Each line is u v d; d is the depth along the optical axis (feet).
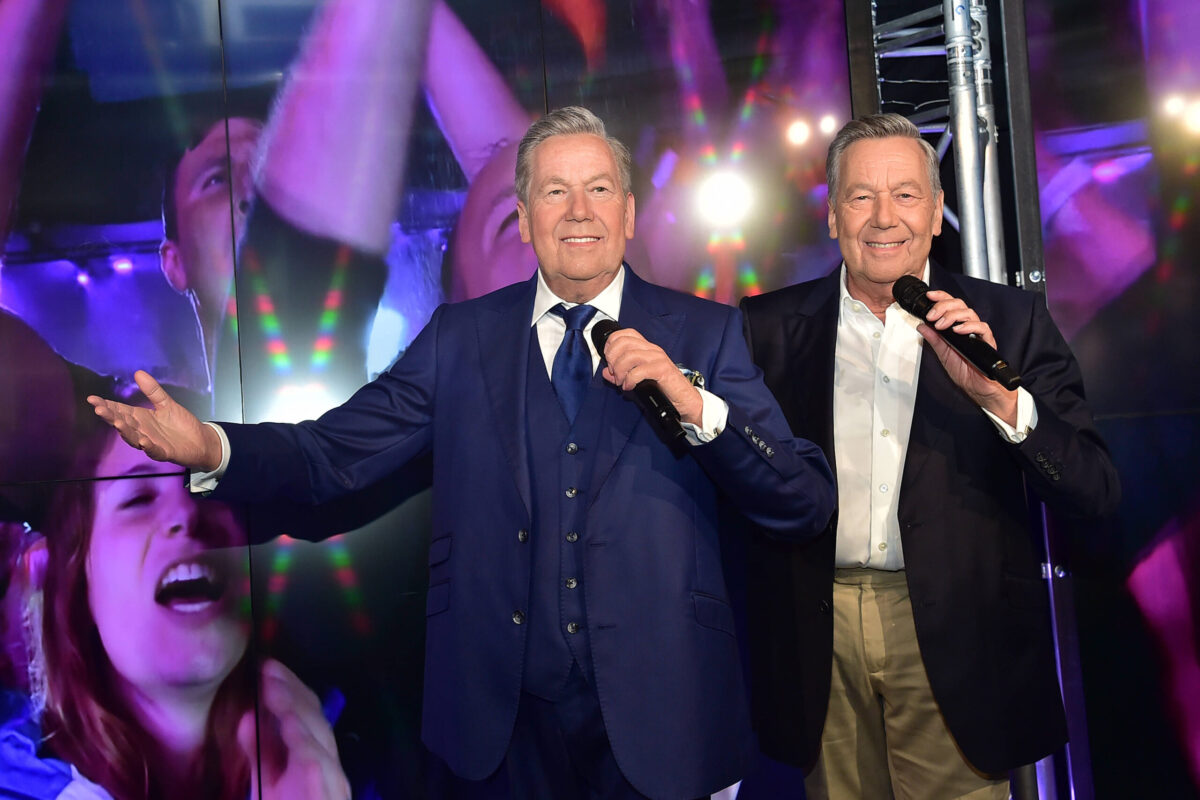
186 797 7.38
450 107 7.84
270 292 7.59
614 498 5.17
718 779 5.08
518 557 5.20
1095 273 8.23
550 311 5.69
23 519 7.18
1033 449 5.46
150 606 7.36
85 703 7.26
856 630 6.07
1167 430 8.26
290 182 7.63
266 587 7.56
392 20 7.76
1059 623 8.09
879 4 8.31
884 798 6.23
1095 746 8.08
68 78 7.36
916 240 6.03
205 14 7.55
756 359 6.53
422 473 7.79
